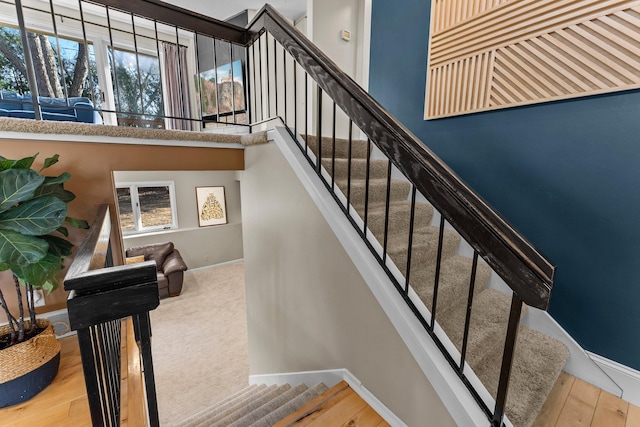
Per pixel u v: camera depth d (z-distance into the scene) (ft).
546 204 5.52
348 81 3.72
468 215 2.64
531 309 5.56
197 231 20.25
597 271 5.01
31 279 3.41
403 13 7.63
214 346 12.23
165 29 16.49
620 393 4.72
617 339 4.86
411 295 3.85
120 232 5.58
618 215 4.75
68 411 3.68
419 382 3.44
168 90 16.63
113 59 5.31
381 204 6.46
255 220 6.82
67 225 4.95
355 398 4.28
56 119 8.73
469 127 6.56
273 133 5.63
